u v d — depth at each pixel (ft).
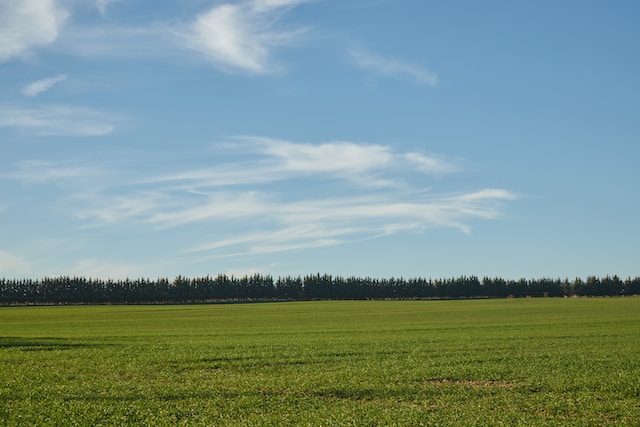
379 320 319.68
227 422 84.58
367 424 82.84
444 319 318.04
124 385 111.04
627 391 104.01
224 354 159.02
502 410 91.61
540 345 176.24
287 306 543.80
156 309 501.56
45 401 96.43
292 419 86.48
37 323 317.63
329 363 142.41
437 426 81.35
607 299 605.73
